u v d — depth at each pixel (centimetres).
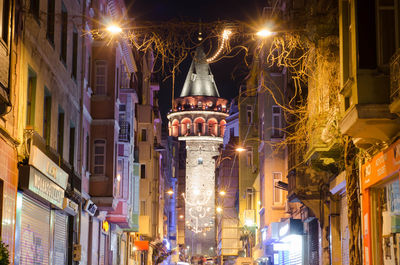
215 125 15950
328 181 2439
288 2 3050
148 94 5509
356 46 1535
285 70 3753
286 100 3459
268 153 4356
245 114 5941
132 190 3984
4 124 1623
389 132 1572
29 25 1859
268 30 1831
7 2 1584
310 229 2897
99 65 3069
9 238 1653
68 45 2478
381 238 1767
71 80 2527
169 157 10856
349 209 1892
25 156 1780
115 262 3934
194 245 14488
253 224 5409
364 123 1534
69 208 2358
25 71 1816
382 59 1528
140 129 5341
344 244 2283
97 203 2978
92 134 3012
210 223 14625
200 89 16400
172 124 16188
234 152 7225
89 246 3002
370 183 1758
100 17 3098
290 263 3688
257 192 5609
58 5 2291
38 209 1995
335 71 2077
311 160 2239
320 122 2086
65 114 2419
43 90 2058
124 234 4422
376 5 1547
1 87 1527
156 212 5684
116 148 3159
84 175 2847
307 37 2086
